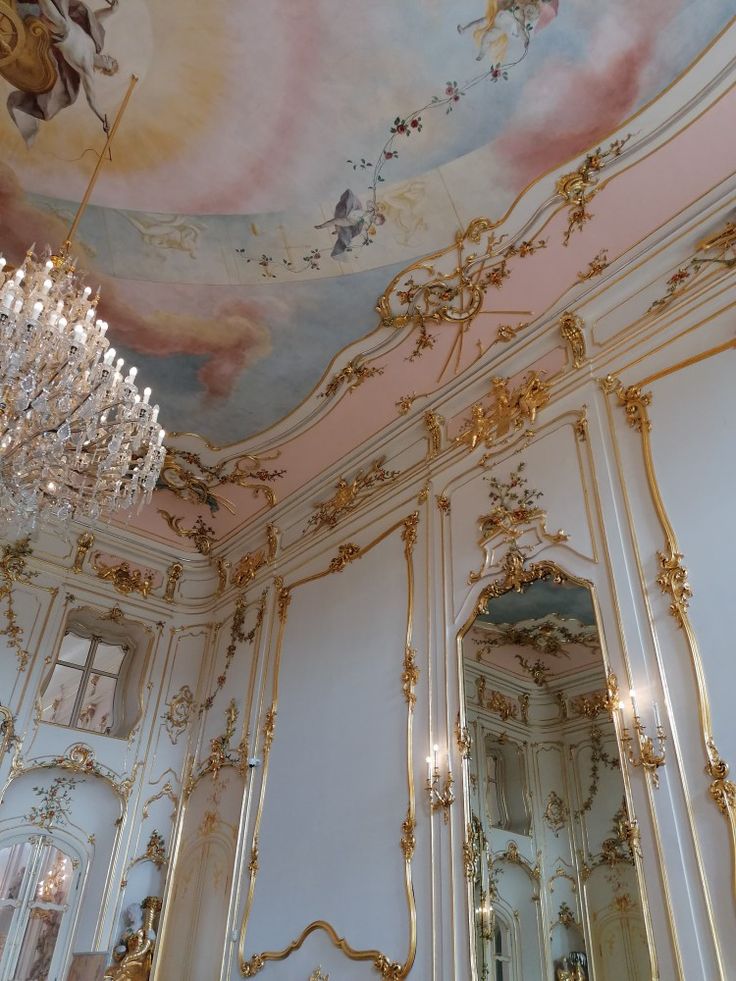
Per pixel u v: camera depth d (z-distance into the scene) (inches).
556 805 186.5
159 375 287.9
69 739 308.2
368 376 277.3
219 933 261.6
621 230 223.8
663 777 166.7
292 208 231.0
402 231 232.7
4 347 185.8
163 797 318.3
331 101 206.5
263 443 312.5
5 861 287.7
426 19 189.2
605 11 183.0
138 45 197.8
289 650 300.5
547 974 170.7
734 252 207.6
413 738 229.8
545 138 207.2
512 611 219.6
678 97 192.7
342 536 302.2
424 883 205.6
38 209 234.7
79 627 344.2
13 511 223.0
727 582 174.1
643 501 199.8
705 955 146.6
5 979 269.4
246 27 193.0
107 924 288.8
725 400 193.9
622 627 189.3
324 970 219.0
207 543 371.6
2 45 194.9
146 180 227.0
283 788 268.2
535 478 233.3
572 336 240.1
